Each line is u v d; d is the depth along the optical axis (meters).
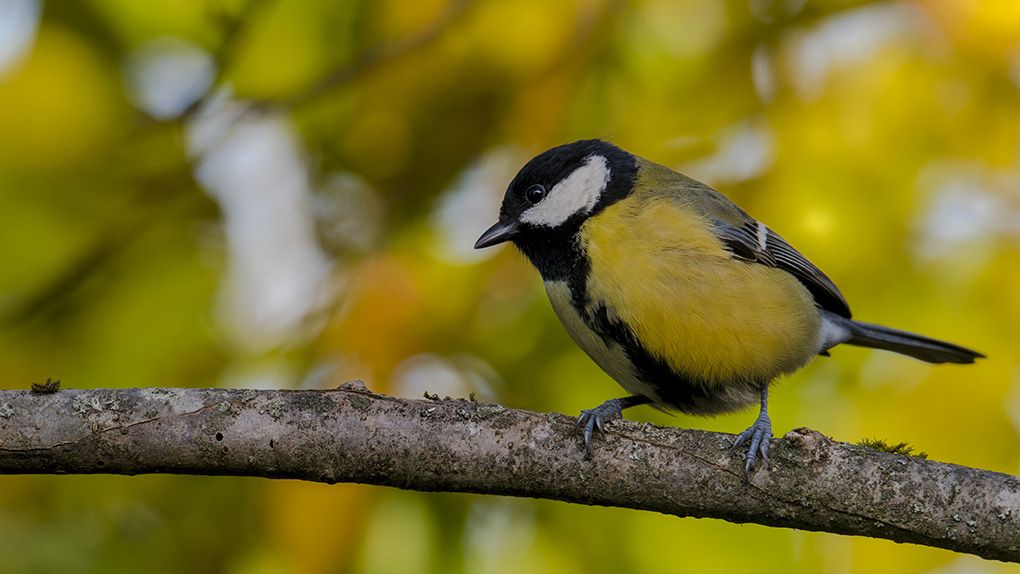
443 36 7.47
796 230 7.37
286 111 7.74
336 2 7.61
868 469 5.49
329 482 5.71
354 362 7.32
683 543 6.98
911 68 7.34
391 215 8.06
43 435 5.51
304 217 8.27
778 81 7.53
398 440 5.65
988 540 5.31
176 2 7.41
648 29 7.60
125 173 7.57
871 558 7.01
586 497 5.73
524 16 7.39
